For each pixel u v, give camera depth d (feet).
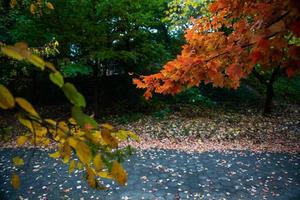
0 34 47.67
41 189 23.99
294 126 45.21
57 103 59.52
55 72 2.65
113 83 59.82
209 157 32.24
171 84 8.63
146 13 43.93
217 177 26.55
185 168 28.58
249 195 23.13
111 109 53.57
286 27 5.06
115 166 3.47
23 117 3.10
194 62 7.72
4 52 2.44
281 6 5.74
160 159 31.12
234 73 6.79
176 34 62.03
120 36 43.98
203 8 29.73
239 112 53.01
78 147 3.24
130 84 58.23
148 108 53.16
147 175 26.61
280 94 63.16
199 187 24.39
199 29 10.25
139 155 32.24
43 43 40.50
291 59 5.23
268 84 50.47
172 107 54.39
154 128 43.55
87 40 42.19
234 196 22.91
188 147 36.22
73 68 39.88
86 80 60.23
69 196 22.76
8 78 49.93
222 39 9.04
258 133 41.93
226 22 9.82
